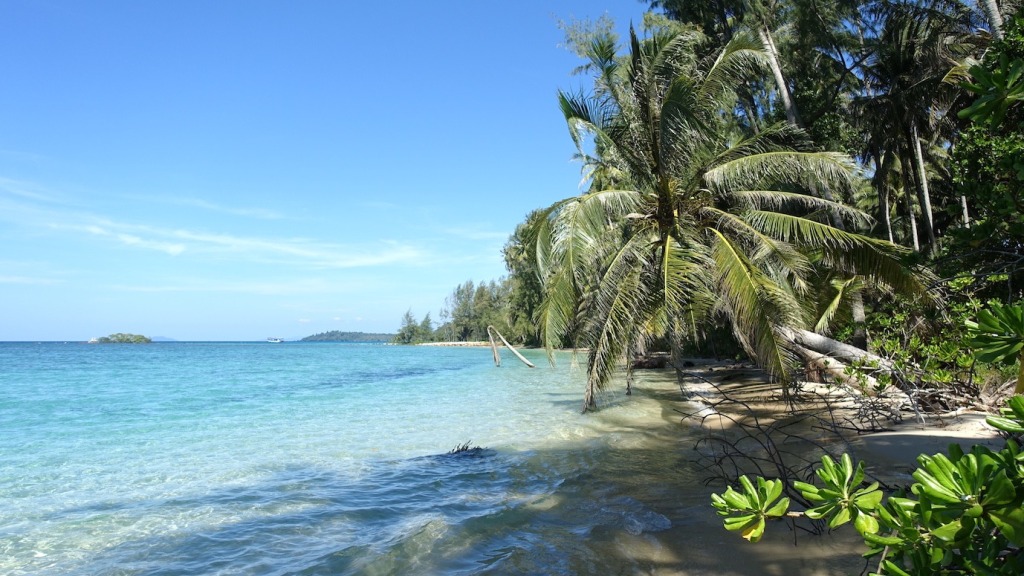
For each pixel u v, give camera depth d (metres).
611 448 9.73
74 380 27.58
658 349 32.34
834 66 20.73
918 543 1.35
